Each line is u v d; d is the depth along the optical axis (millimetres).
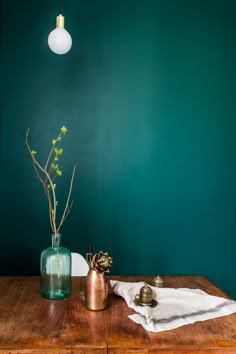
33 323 1350
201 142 2797
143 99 2770
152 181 2783
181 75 2785
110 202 2770
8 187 2727
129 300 1503
